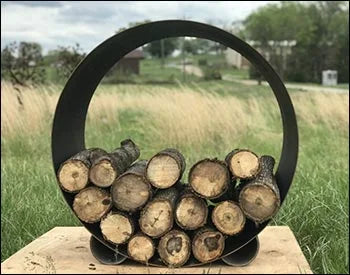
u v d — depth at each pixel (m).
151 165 1.32
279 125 4.36
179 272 1.31
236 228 1.30
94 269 1.33
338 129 3.98
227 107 3.74
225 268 1.33
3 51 5.47
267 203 1.29
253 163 1.30
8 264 1.37
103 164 1.33
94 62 1.42
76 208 1.34
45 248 1.49
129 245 1.33
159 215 1.32
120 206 1.33
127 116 4.62
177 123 3.51
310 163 2.82
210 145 3.45
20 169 2.75
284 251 1.44
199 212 1.30
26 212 2.14
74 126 1.49
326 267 1.71
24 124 3.65
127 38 1.41
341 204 2.04
